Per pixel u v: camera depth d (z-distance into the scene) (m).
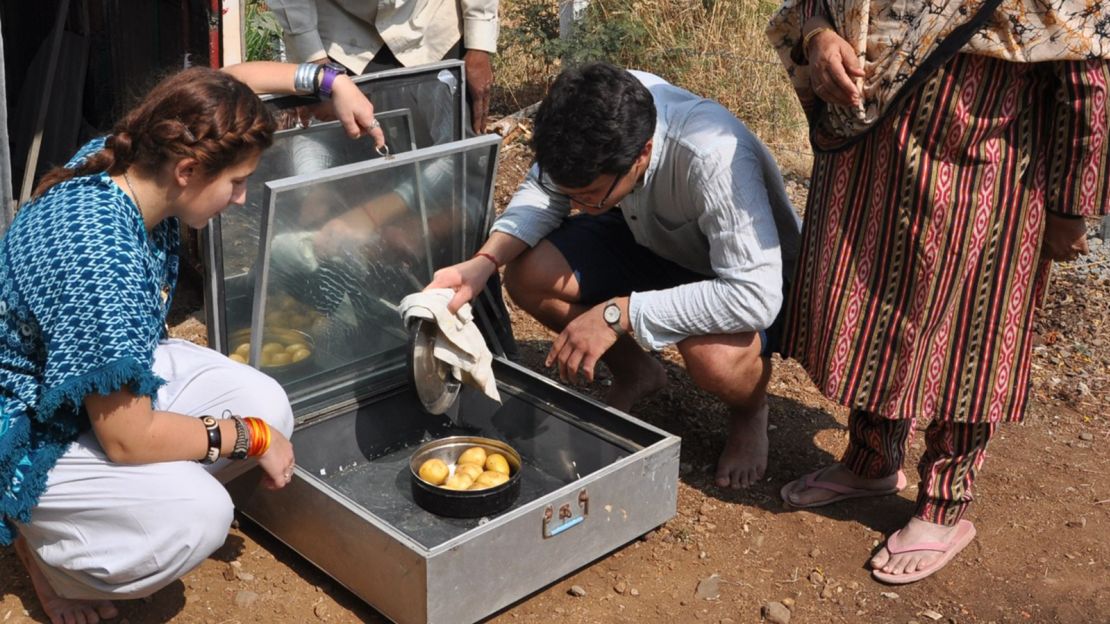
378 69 3.97
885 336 2.80
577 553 2.83
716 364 3.05
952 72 2.54
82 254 2.15
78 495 2.37
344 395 3.37
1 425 2.27
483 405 3.44
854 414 3.15
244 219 2.92
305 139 3.00
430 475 3.08
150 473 2.39
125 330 2.15
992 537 3.16
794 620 2.83
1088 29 2.42
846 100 2.65
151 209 2.32
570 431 3.23
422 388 3.12
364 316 3.30
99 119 5.11
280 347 3.13
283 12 3.83
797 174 5.62
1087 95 2.47
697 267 3.32
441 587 2.52
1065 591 2.97
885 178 2.69
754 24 6.43
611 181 2.79
